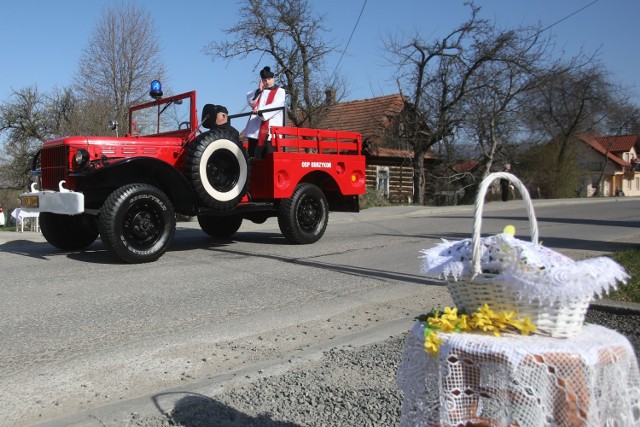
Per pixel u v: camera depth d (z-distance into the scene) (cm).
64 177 819
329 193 1111
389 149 2767
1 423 321
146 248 816
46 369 411
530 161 3481
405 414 244
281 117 1000
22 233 1167
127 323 530
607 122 3809
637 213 1927
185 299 620
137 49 2241
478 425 213
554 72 2473
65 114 2475
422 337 229
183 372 406
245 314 565
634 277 616
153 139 875
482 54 2312
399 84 2462
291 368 403
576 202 2769
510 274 220
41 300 609
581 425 201
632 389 216
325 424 317
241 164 897
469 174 2653
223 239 1124
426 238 1145
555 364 201
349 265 827
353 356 427
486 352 208
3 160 2489
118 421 318
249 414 328
